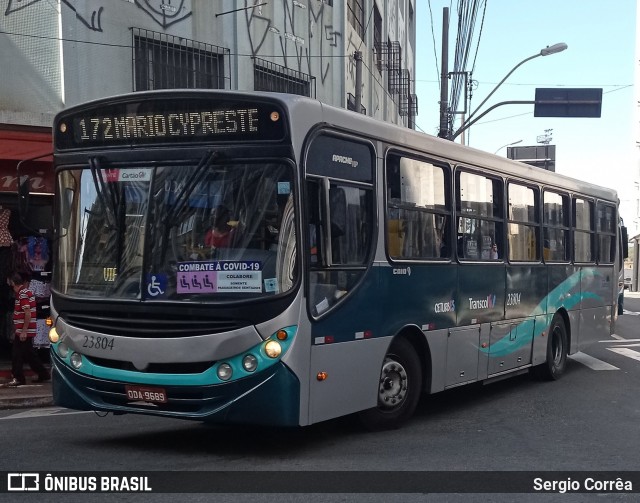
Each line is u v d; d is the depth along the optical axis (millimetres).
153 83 15164
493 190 10289
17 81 13172
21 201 7617
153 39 15117
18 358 11789
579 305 13383
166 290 6758
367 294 7539
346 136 7305
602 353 16391
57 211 7582
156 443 7691
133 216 7000
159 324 6699
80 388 7227
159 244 6836
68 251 7430
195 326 6594
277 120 6637
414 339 8625
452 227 9164
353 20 24719
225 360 6535
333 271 7078
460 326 9312
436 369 8805
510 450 7547
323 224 6793
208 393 6562
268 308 6508
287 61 19359
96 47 14016
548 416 9438
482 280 9852
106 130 7230
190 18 15953
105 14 14172
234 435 8094
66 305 7246
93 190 7305
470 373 9586
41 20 13398
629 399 10734
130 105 7090
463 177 9492
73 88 13617
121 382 6879
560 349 12680
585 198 13648
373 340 7633
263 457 7043
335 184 7152
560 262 12461
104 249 7137
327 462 6875
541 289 11727
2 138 12820
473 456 7254
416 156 8484
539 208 11672
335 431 8258
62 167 7512
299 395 6590
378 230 7746
